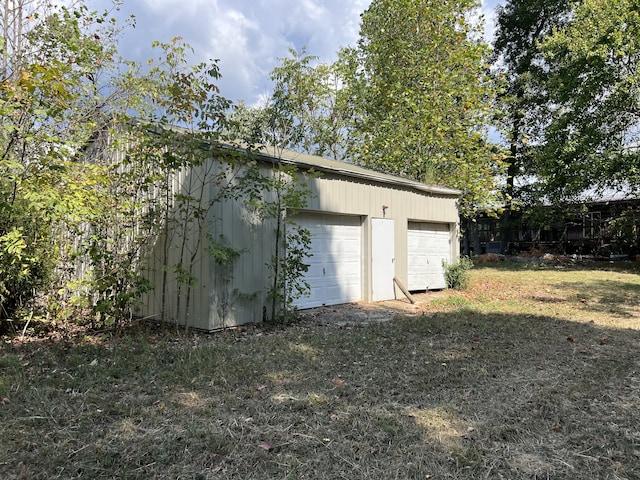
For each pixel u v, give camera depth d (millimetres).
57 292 6172
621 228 17656
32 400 3402
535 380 4102
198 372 4246
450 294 11047
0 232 5582
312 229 8555
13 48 5660
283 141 7355
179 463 2543
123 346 5305
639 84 13773
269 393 3709
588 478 2455
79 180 5438
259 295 7156
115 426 2994
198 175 6516
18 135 5035
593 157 14984
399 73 16078
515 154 22344
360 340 5699
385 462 2596
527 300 9750
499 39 23281
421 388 3875
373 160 17078
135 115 6992
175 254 6820
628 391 3844
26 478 2344
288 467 2518
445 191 11844
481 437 2932
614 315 7734
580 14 15758
